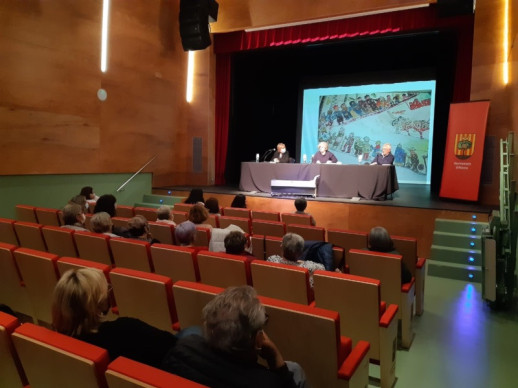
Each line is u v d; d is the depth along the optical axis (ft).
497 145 23.58
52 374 4.75
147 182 31.01
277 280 8.70
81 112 25.81
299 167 26.61
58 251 12.67
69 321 5.24
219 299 4.73
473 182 23.36
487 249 12.99
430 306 13.92
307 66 40.91
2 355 5.42
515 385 8.94
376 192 24.68
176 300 7.09
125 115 28.76
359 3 26.89
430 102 37.99
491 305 13.55
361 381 6.73
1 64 21.54
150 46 30.42
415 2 25.39
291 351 6.24
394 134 39.42
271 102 44.16
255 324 4.53
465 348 10.72
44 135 23.80
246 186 28.45
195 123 33.55
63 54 24.58
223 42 32.76
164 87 31.78
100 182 27.50
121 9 28.04
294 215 17.94
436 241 19.48
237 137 39.42
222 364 4.41
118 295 8.15
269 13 29.45
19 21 22.21
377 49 36.24
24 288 10.34
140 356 5.02
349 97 41.09
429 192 30.81
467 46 27.27
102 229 12.28
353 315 8.30
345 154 41.50
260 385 4.25
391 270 10.09
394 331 8.81
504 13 23.25
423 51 35.65
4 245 10.32
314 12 28.14
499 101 23.53
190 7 26.99
